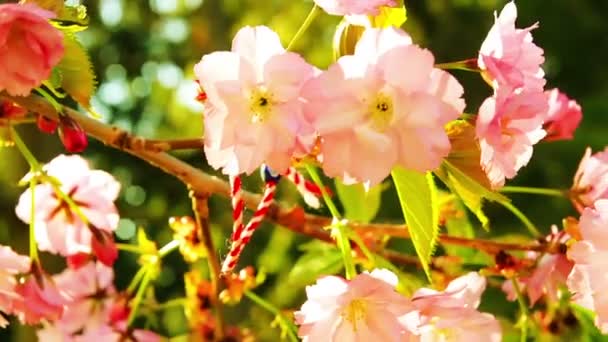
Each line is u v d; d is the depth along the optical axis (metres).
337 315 0.62
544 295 0.77
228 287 0.76
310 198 0.67
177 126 3.20
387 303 0.62
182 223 0.76
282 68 0.59
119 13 3.33
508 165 0.60
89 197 0.76
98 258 0.75
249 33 0.60
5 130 0.69
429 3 3.09
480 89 2.05
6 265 0.68
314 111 0.59
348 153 0.59
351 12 0.61
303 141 0.60
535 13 3.04
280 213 0.72
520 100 0.60
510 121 0.60
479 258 0.77
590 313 0.76
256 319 0.98
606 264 0.64
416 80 0.59
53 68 0.64
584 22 3.03
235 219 0.64
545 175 2.42
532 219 2.41
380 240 0.76
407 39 0.59
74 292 0.83
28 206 0.76
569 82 3.06
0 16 0.60
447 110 0.59
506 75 0.60
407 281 0.68
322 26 2.76
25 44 0.61
